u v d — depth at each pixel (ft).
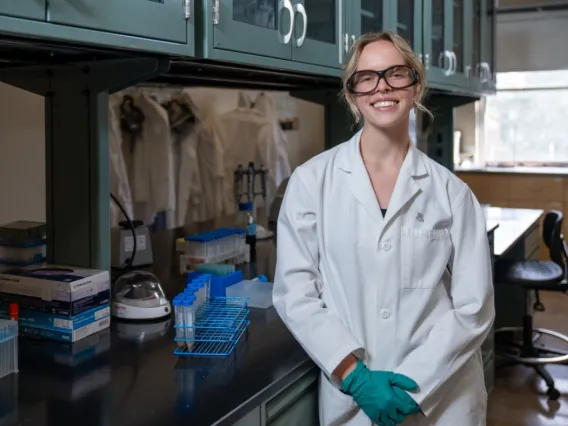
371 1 8.41
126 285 6.02
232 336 5.38
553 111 20.06
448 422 5.17
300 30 6.71
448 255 5.23
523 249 12.93
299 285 5.15
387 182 5.25
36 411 4.07
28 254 6.41
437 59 10.46
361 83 5.06
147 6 4.79
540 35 18.57
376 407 4.76
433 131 13.52
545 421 10.18
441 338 4.99
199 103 11.89
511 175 18.80
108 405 4.17
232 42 5.63
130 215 10.37
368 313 5.12
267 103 13.12
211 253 7.63
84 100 5.82
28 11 3.95
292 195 5.36
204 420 3.96
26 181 8.83
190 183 11.60
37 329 5.38
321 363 4.88
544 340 13.74
